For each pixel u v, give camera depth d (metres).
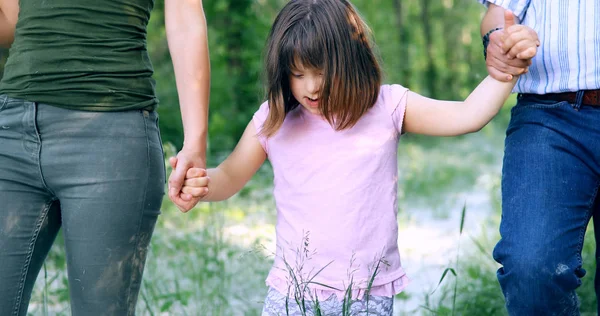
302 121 3.29
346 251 3.18
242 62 13.86
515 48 3.04
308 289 3.16
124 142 2.90
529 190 3.30
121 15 2.92
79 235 2.88
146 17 3.02
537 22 3.45
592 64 3.31
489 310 5.05
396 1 25.36
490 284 5.38
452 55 27.72
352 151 3.21
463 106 3.21
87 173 2.87
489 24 3.59
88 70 2.87
